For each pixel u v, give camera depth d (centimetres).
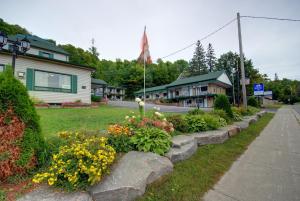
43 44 2264
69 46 4400
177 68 6806
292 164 453
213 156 491
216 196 304
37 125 296
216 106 1034
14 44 841
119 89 5838
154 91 4750
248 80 1430
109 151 312
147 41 944
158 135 434
